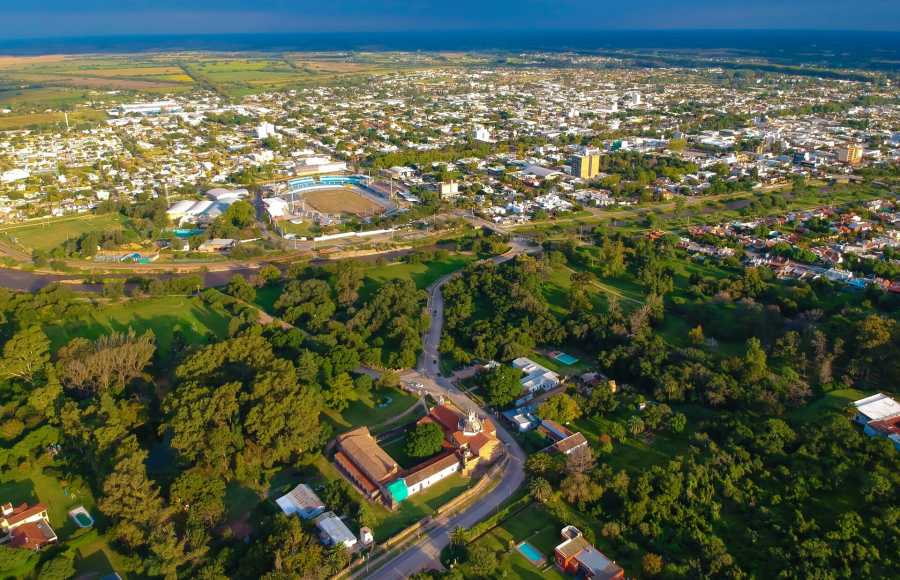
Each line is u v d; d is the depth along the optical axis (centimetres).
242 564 19100
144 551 19950
